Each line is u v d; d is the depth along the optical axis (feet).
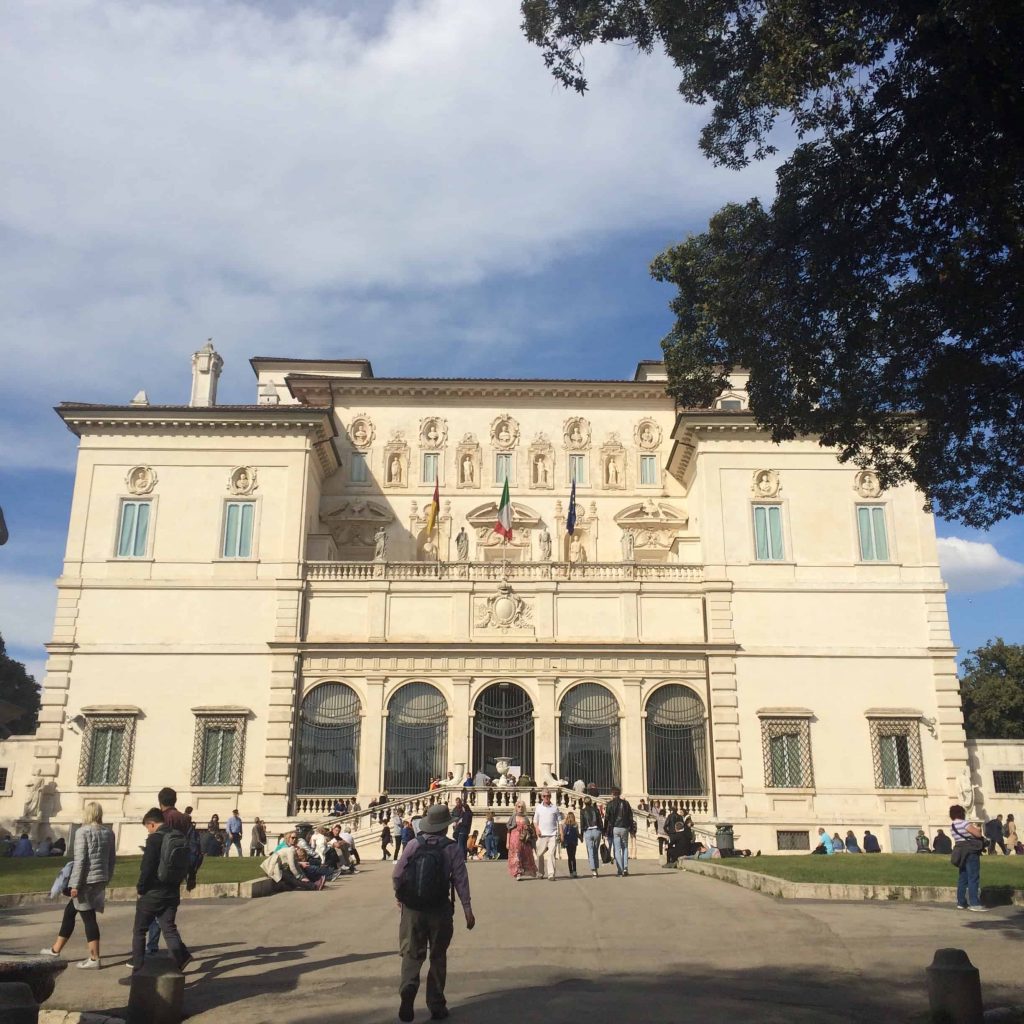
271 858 87.81
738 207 67.62
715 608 154.51
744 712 150.41
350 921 66.23
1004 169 50.47
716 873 90.89
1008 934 56.54
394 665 153.07
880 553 157.28
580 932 60.13
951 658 152.25
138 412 160.86
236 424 161.27
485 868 105.60
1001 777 149.79
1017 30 45.96
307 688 152.25
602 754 150.71
